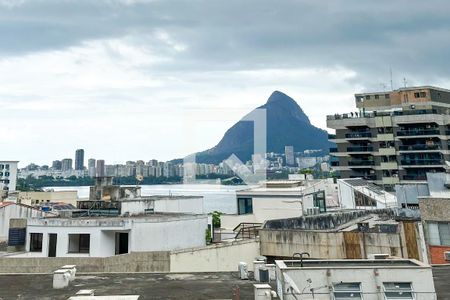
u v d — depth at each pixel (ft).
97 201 116.37
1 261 75.20
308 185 173.88
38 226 93.81
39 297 49.67
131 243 90.74
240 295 50.14
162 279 58.80
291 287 44.19
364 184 194.39
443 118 303.27
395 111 319.27
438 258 89.45
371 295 45.01
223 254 90.68
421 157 302.45
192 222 102.53
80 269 75.05
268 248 100.73
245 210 161.38
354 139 325.21
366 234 93.61
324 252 94.68
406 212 125.59
